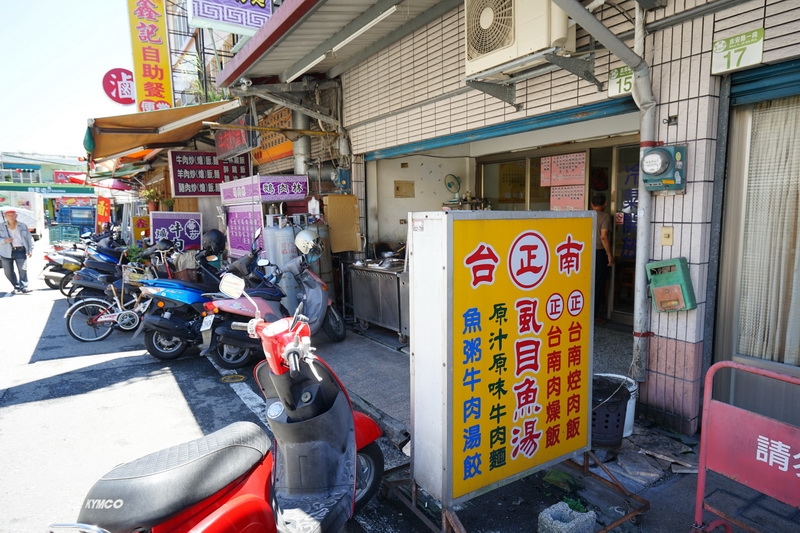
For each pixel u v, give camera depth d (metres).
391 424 3.93
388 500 3.08
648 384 3.71
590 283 2.94
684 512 2.78
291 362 2.22
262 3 6.78
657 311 3.57
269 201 7.16
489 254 2.49
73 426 4.09
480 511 2.89
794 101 3.07
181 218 10.12
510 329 2.62
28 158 37.81
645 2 3.31
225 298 5.32
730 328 3.48
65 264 10.23
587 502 2.91
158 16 9.27
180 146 9.69
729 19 3.05
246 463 2.18
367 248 7.39
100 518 1.80
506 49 3.76
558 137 6.30
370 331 6.70
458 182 8.17
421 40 5.52
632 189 5.94
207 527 1.92
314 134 7.19
